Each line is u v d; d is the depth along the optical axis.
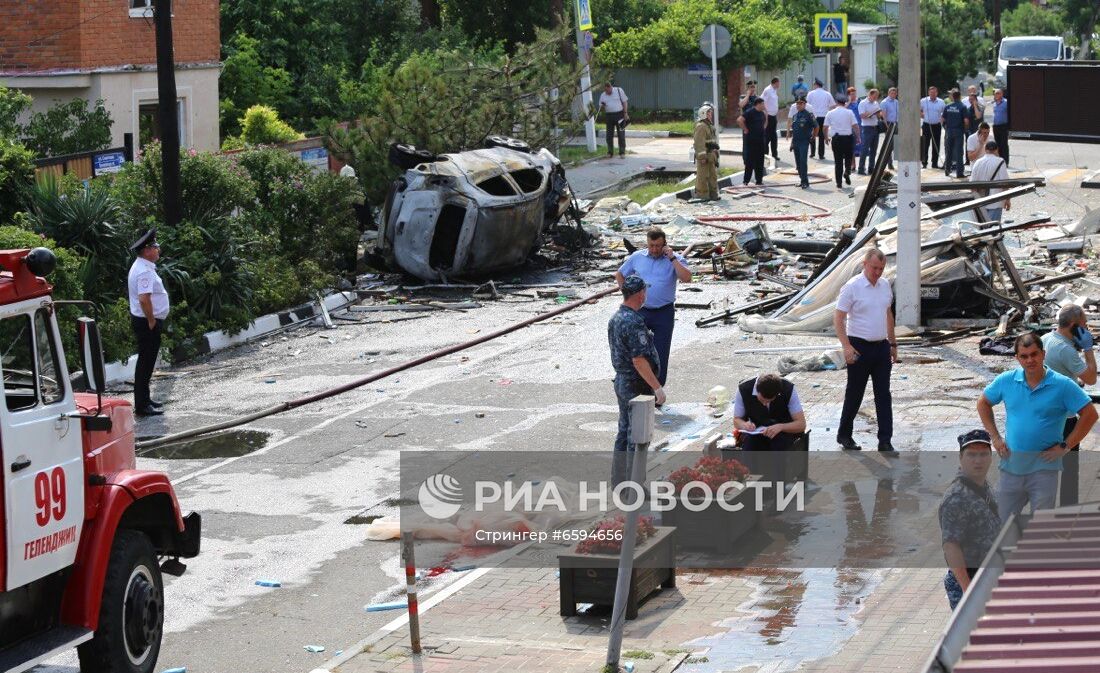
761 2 113.88
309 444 29.27
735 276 47.00
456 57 59.44
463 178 46.97
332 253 48.81
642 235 56.41
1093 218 49.53
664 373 29.77
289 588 20.80
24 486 15.05
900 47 35.06
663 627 18.11
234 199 43.28
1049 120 44.75
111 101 56.91
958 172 67.81
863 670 15.88
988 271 37.09
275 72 76.56
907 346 34.91
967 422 27.94
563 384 33.62
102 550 16.20
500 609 19.27
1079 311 22.06
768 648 16.95
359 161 54.66
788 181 69.69
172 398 34.44
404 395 33.34
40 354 15.64
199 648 18.48
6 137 45.81
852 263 38.59
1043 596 9.55
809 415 29.11
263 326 42.53
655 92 105.94
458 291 47.66
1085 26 142.50
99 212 38.81
